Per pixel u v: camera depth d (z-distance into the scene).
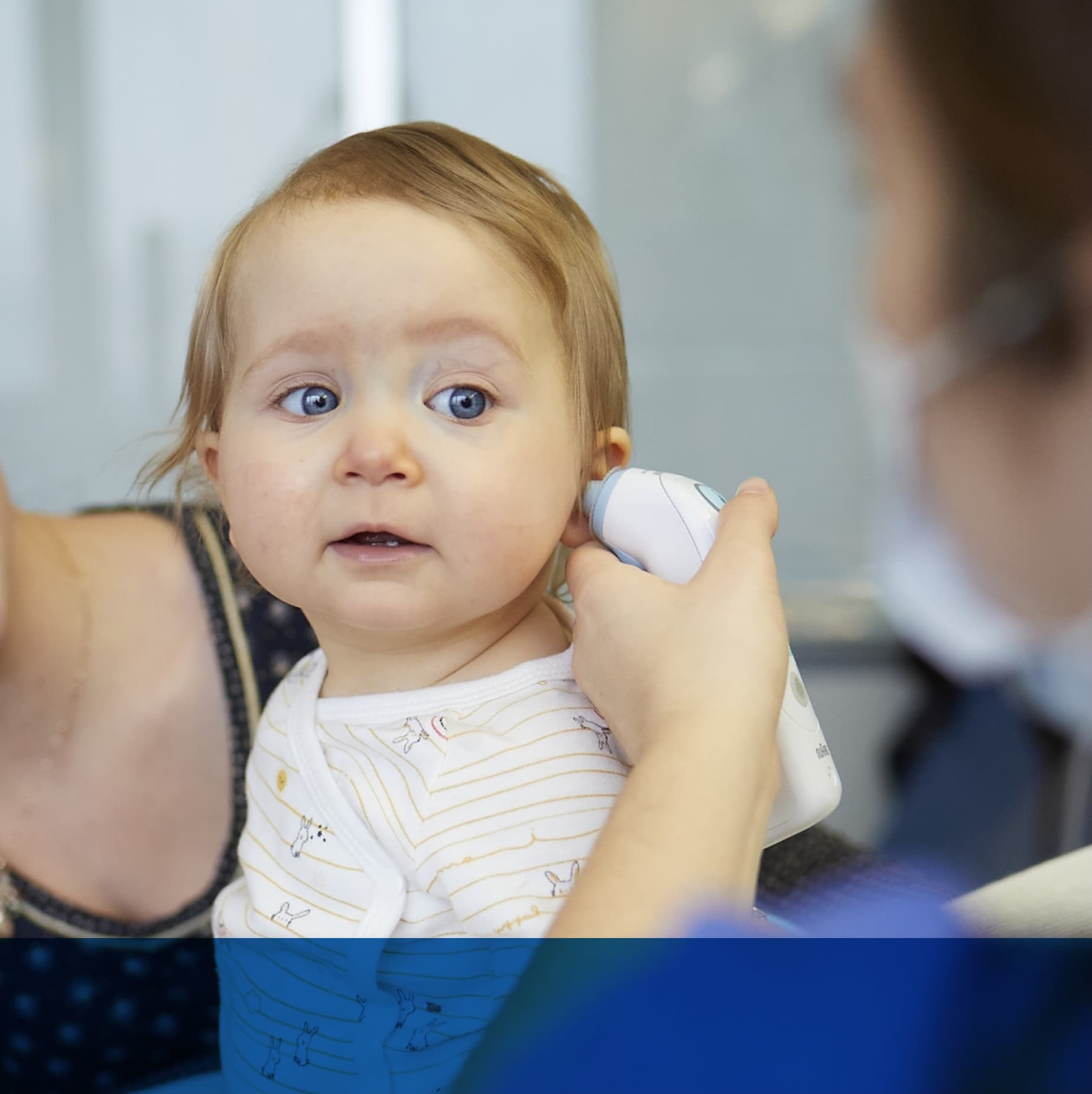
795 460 2.23
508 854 0.52
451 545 0.53
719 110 2.27
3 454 2.20
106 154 2.23
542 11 2.25
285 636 0.78
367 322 0.54
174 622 0.78
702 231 2.29
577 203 0.71
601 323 0.66
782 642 0.44
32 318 2.24
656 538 0.55
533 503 0.55
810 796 0.51
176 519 0.81
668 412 2.30
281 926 0.56
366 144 0.65
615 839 0.36
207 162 2.26
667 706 0.42
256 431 0.56
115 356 2.26
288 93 2.26
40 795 0.75
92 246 2.25
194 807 0.76
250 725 0.77
